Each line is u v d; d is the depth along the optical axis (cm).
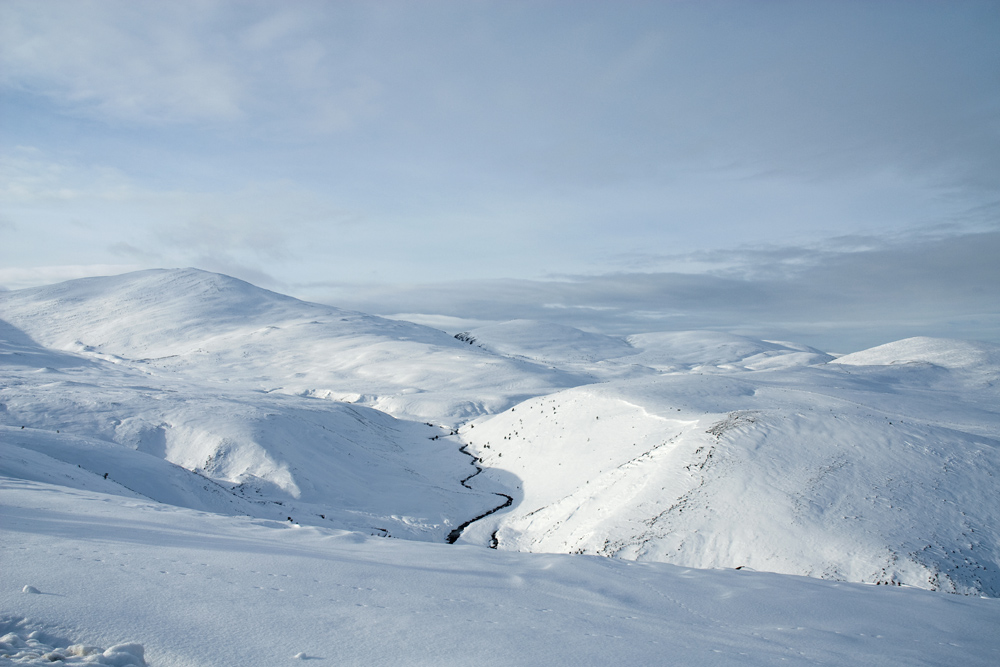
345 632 582
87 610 548
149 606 582
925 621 1137
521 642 614
